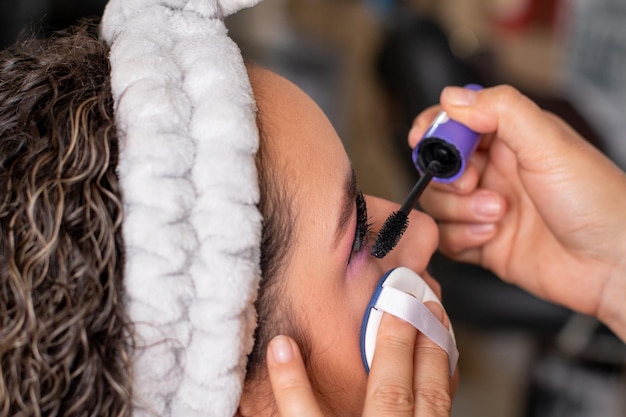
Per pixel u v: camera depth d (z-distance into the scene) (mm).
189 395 621
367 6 2664
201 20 708
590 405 1605
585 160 925
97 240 586
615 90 1933
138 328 593
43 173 600
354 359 753
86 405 579
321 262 712
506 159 1053
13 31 1747
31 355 573
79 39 761
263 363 706
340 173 723
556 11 2379
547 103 1761
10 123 643
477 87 992
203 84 642
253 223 614
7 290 584
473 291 1469
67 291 576
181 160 607
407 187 1859
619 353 1430
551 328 1446
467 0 2469
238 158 619
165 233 591
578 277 1013
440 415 716
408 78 1619
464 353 1953
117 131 618
